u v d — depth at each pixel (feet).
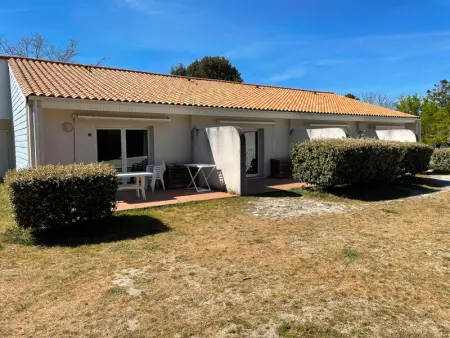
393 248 16.90
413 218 23.43
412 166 40.11
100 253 15.99
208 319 10.12
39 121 28.19
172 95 39.50
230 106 39.37
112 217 22.95
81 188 18.90
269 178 45.06
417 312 10.68
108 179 19.84
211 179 35.47
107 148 34.04
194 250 16.49
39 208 17.97
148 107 33.76
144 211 25.00
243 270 13.98
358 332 9.50
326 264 14.69
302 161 33.65
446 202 29.37
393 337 9.29
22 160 34.53
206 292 11.92
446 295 11.86
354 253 16.06
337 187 34.19
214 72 118.52
